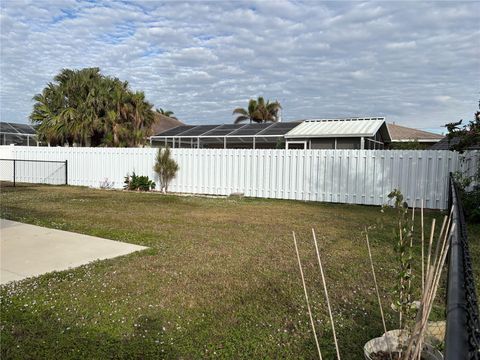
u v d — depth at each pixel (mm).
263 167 14172
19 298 4145
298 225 8492
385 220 9234
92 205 11312
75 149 18078
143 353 3174
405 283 3021
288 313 3949
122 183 16938
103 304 4055
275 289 4566
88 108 22984
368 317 3850
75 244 6496
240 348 3289
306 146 19312
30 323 3623
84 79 24031
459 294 1465
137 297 4254
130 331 3527
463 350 1187
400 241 2875
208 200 13133
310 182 13383
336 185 12977
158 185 16172
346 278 4945
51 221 8430
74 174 18203
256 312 3963
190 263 5480
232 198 13781
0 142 27594
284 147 20188
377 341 2971
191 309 4004
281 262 5613
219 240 6926
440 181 11438
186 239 6969
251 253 6074
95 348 3223
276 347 3307
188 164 15516
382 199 12250
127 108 23156
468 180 9570
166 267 5281
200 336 3473
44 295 4234
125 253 5980
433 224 2539
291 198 13734
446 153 11320
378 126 19094
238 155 14578
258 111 44781
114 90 23750
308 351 3244
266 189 14156
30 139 29500
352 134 17844
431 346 2730
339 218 9523
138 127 23844
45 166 18953
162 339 3402
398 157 12000
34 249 6156
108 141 22609
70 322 3656
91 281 4688
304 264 5539
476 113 9586
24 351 3150
